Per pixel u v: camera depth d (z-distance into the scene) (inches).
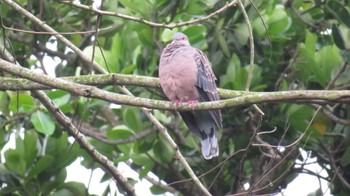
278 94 301.7
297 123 460.1
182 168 482.3
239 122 472.7
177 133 472.7
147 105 322.3
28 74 324.5
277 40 482.3
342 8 458.9
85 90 321.7
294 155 477.4
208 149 385.7
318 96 295.9
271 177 465.1
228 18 467.8
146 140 466.0
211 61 479.2
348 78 468.4
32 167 448.5
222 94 395.2
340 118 473.7
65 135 453.7
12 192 456.1
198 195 482.3
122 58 480.1
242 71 466.6
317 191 480.7
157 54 483.2
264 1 476.7
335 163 478.9
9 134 472.7
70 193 455.2
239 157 475.5
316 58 476.4
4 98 458.3
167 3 470.0
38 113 435.5
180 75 383.9
